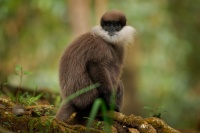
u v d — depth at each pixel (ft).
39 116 21.02
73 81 23.65
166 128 22.18
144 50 59.67
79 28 58.65
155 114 24.79
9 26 56.18
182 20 65.31
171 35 59.06
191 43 65.51
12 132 18.85
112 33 25.20
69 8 59.00
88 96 23.56
